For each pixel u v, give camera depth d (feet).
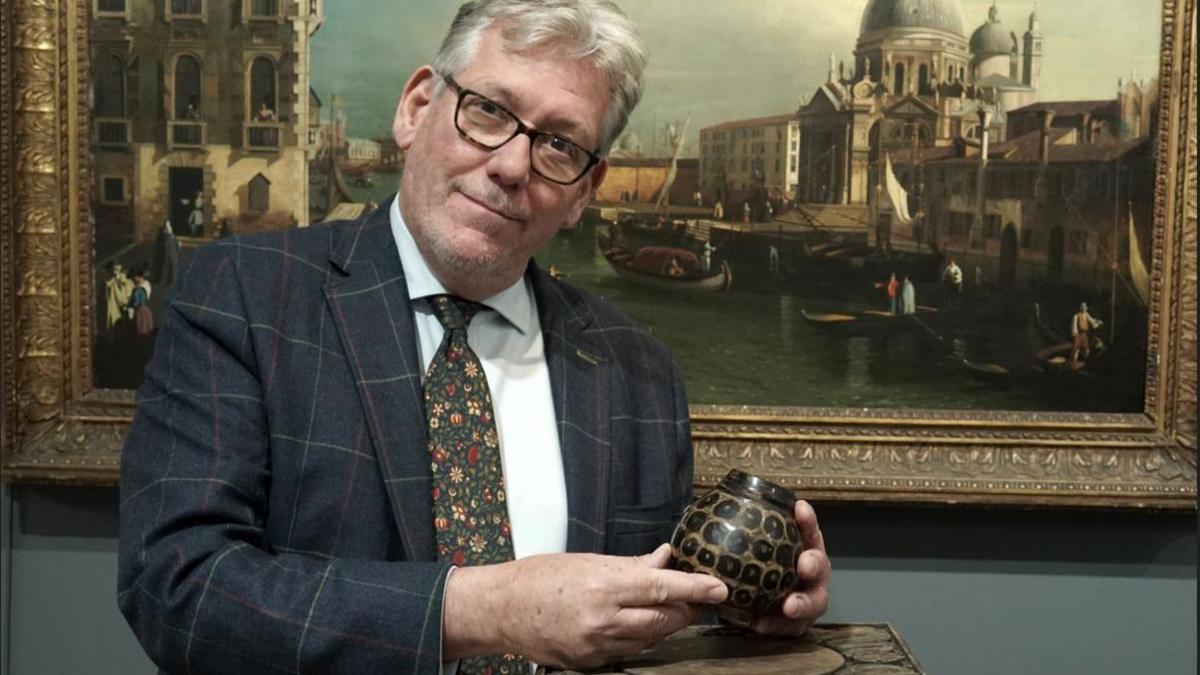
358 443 4.69
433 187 4.85
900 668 4.19
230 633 4.19
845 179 7.07
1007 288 7.10
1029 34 7.04
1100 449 7.11
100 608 7.35
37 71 6.88
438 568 4.28
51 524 7.31
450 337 5.00
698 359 7.13
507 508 4.89
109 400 7.03
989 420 7.11
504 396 5.19
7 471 6.95
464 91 4.77
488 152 4.75
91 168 6.98
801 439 7.09
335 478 4.64
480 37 4.81
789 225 7.09
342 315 4.88
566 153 4.88
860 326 7.12
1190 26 6.95
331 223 5.32
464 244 4.81
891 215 7.08
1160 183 7.01
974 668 7.45
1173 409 7.09
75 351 7.00
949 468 7.11
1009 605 7.45
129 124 6.98
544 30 4.72
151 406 4.67
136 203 7.00
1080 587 7.45
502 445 5.10
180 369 4.66
